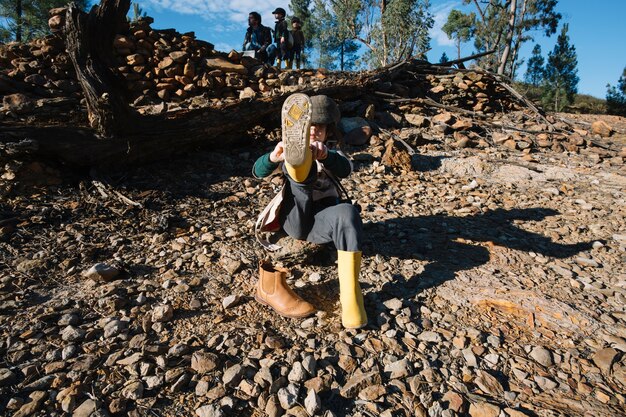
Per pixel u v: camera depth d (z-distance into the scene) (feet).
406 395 6.51
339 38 83.82
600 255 11.23
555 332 8.14
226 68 23.21
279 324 8.03
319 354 7.23
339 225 7.86
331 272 9.89
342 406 6.31
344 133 20.20
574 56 79.87
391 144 18.33
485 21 87.20
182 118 15.79
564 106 81.05
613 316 8.68
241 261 10.16
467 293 9.23
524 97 26.96
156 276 9.44
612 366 7.27
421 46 61.98
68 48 13.65
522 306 8.80
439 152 19.62
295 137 6.58
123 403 5.99
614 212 13.99
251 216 12.71
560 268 10.42
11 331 7.36
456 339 7.77
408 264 10.37
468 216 13.50
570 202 14.85
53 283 8.95
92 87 13.51
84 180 13.69
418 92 26.61
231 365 6.88
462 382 6.85
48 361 6.77
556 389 6.80
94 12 13.76
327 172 8.18
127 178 14.38
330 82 22.41
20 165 12.82
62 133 13.38
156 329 7.64
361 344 7.55
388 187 15.70
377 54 69.05
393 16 61.72
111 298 8.37
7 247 10.04
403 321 8.20
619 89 76.28
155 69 22.11
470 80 27.53
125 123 14.11
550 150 21.38
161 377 6.51
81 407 5.87
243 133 18.49
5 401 5.97
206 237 11.16
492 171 17.76
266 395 6.34
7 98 15.96
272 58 31.68
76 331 7.33
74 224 11.37
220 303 8.58
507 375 7.07
